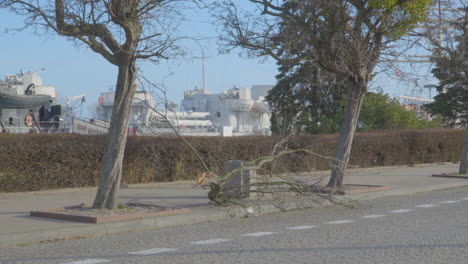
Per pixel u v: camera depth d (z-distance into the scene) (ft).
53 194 54.13
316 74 60.90
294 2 52.11
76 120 89.04
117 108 40.04
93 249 30.04
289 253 28.35
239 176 47.67
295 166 75.20
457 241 31.37
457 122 139.64
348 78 56.49
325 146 83.82
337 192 54.85
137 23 39.14
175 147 66.33
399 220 40.34
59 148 56.13
